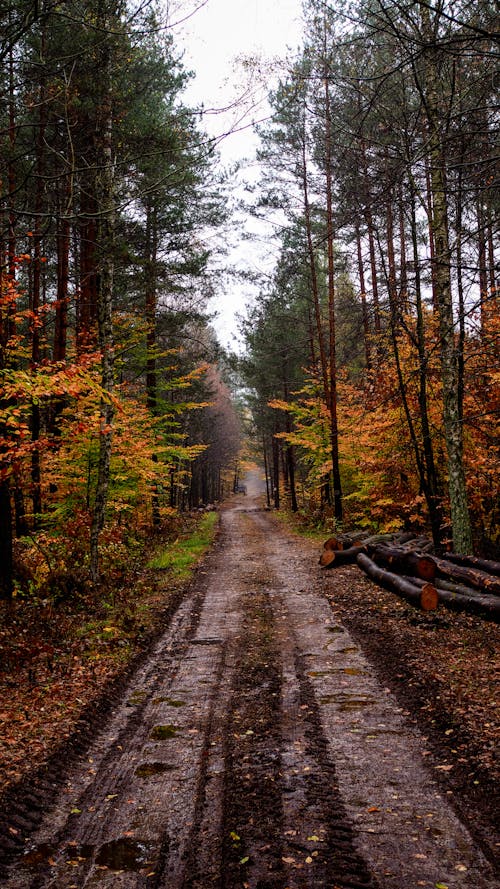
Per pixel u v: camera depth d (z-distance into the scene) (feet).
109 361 39.55
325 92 33.06
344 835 13.08
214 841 13.07
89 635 29.32
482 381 43.96
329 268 62.54
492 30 17.37
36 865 12.41
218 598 38.99
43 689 22.15
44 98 25.03
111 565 43.21
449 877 11.62
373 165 25.08
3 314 31.89
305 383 102.06
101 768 16.70
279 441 144.77
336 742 17.79
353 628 30.42
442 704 19.67
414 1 13.09
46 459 42.65
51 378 25.12
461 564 35.86
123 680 23.86
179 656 26.91
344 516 71.56
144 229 53.26
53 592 35.78
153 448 51.65
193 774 16.16
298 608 35.45
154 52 29.27
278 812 14.10
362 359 85.05
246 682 23.27
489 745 16.47
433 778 15.40
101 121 34.50
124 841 13.19
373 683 22.65
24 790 15.17
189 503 143.23
